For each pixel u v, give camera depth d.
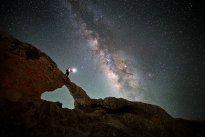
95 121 9.69
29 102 8.39
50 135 7.65
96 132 8.66
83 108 11.26
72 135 8.02
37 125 7.78
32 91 9.18
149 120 11.03
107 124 9.30
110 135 8.69
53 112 8.73
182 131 11.21
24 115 7.78
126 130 9.54
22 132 7.25
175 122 11.63
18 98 8.28
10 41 9.45
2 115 7.37
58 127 8.12
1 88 8.09
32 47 10.20
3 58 8.78
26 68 9.31
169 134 10.62
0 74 8.33
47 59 10.49
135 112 11.56
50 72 10.34
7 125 7.19
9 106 7.83
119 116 10.75
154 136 10.05
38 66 9.84
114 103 11.55
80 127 8.77
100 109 11.22
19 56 9.32
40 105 8.52
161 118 11.51
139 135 9.59
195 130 11.56
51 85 10.28
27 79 9.15
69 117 9.05
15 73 8.80
